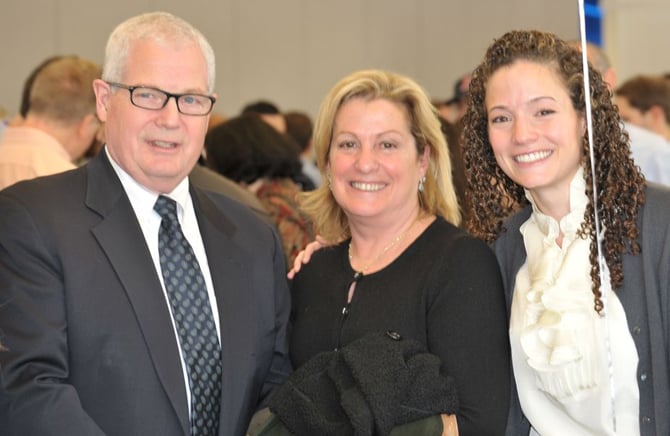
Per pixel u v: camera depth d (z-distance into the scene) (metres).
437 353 2.17
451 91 8.77
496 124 2.19
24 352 1.99
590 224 2.11
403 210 2.39
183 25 2.20
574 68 2.13
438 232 2.34
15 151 3.35
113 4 7.95
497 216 2.36
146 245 2.16
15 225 2.07
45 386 1.96
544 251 2.18
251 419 2.30
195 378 2.15
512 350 2.18
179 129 2.15
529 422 2.20
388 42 8.73
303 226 3.54
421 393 2.06
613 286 2.05
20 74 7.70
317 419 2.08
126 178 2.20
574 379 2.08
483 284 2.20
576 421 2.10
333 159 2.41
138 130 2.14
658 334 1.98
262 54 8.52
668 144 4.25
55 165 3.32
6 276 2.04
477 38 8.66
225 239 2.32
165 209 2.22
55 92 3.37
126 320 2.07
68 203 2.13
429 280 2.23
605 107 2.12
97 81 2.20
